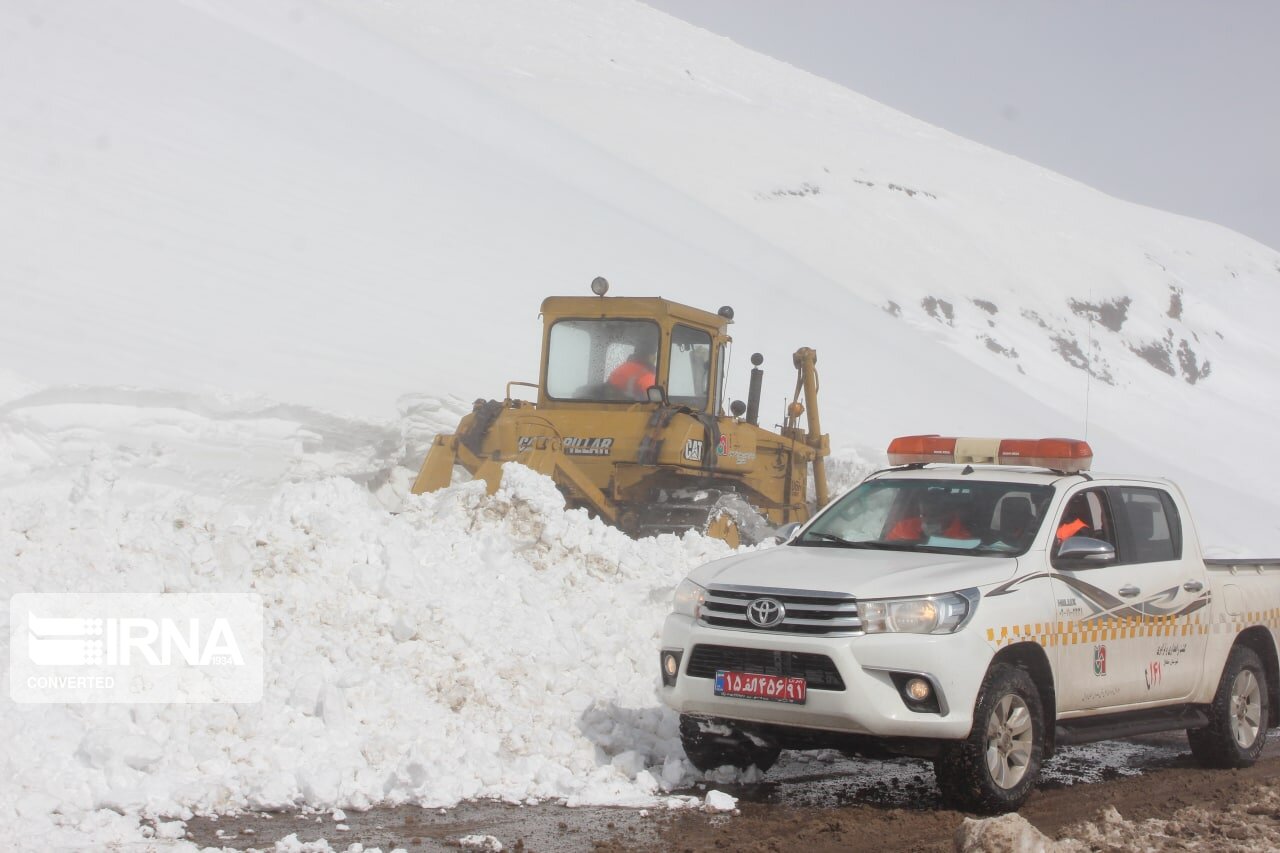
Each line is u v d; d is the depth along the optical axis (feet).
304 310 77.10
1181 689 25.57
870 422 106.83
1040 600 22.25
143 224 80.23
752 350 115.85
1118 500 25.35
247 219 90.99
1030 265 398.42
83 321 61.16
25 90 98.78
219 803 20.03
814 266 332.80
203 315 69.10
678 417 44.45
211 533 25.81
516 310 97.35
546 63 476.54
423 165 134.41
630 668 27.53
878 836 19.74
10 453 39.17
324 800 20.33
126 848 17.54
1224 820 21.25
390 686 23.43
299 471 46.85
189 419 46.32
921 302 332.80
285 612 24.58
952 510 24.49
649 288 126.00
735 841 19.26
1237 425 285.64
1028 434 133.59
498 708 24.09
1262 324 439.22
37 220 73.61
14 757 19.52
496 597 27.35
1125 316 382.83
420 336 81.15
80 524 24.73
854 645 20.65
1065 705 22.82
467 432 43.42
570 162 219.82
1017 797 21.52
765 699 21.25
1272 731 32.42
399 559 25.98
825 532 25.44
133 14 145.07
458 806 20.75
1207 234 536.01
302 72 156.46
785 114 505.66
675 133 411.34
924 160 495.00
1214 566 27.20
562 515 31.71
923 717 20.47
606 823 20.03
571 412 45.57
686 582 23.29
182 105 113.80
